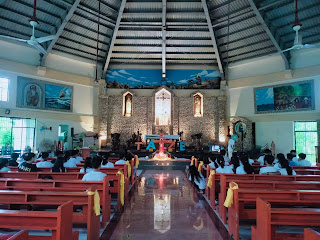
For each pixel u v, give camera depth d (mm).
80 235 4723
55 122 18719
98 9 17438
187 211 6398
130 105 22328
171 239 4652
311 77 16906
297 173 7727
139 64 22734
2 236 2414
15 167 8047
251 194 4449
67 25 17891
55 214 2945
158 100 22344
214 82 22625
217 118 22094
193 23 18984
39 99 17844
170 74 22781
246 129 19688
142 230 5086
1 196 4074
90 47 20312
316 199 4211
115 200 7492
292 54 17984
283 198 4320
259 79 19766
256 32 18422
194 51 21703
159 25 19156
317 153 15469
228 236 4797
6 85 16297
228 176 6168
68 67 20000
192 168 9398
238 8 17078
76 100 20219
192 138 21625
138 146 19094
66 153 9445
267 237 3217
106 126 21453
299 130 17594
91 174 5527
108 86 22312
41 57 17844
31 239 2986
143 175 12547
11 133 16672
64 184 5219
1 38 16000
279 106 18500
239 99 21047
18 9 15445
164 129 22125
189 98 22422
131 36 20406
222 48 20859
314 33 16406
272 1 15578
